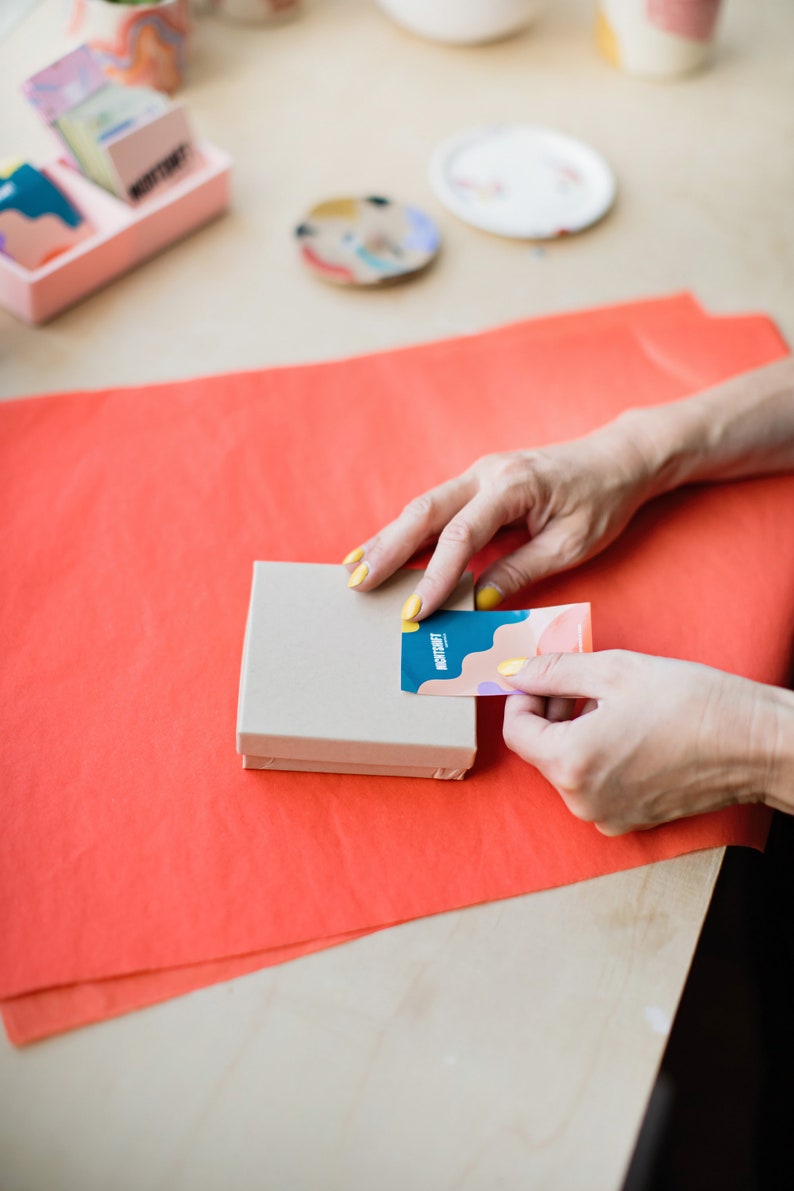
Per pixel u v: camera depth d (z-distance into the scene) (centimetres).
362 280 104
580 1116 58
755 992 117
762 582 86
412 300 105
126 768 68
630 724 67
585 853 69
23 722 69
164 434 89
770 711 67
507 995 62
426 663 71
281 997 60
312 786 69
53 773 67
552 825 70
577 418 96
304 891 64
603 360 102
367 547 75
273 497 85
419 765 69
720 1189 106
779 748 66
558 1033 61
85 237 101
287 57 129
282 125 120
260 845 66
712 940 118
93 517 82
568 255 112
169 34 116
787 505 92
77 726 70
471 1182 55
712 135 129
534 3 129
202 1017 59
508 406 96
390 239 109
